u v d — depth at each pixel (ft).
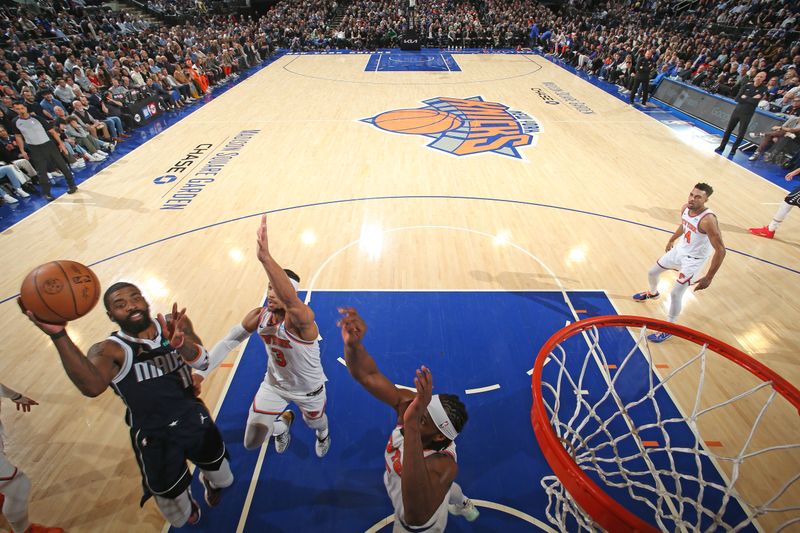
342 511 11.00
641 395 13.96
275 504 11.12
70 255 20.86
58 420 13.28
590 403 13.67
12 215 24.43
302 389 10.51
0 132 26.50
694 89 41.04
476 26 77.56
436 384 14.40
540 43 74.59
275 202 25.43
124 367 8.01
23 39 51.88
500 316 17.17
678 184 27.58
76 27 60.13
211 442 9.52
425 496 5.89
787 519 10.62
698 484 11.37
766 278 19.21
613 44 58.03
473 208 24.70
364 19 79.51
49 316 6.98
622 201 25.50
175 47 54.95
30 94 30.01
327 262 20.22
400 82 53.31
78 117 31.83
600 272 19.62
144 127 38.70
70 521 10.75
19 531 10.05
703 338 10.57
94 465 12.05
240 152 32.55
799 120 28.71
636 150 32.81
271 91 49.96
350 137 35.32
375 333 16.35
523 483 11.60
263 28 75.61
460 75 56.75
